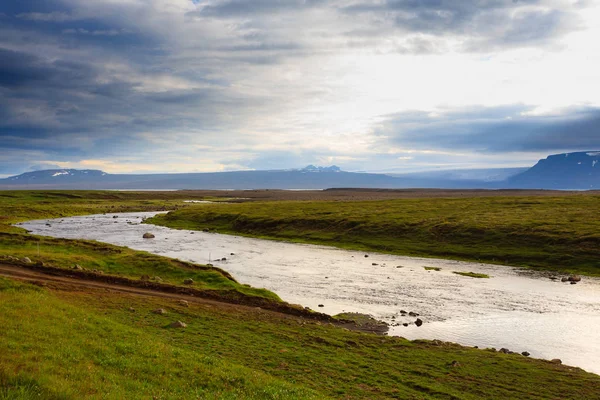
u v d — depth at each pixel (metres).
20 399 15.43
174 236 132.12
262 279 72.12
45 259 65.88
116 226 155.62
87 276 58.22
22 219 176.00
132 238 123.06
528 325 49.12
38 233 128.12
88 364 22.05
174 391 20.97
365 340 40.19
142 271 66.38
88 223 166.12
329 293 63.22
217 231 150.62
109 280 57.56
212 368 25.75
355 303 57.91
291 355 33.38
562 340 44.31
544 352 40.97
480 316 52.53
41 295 37.28
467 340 44.03
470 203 175.50
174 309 44.94
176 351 28.02
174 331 36.50
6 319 26.83
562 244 96.38
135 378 21.84
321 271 80.38
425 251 105.44
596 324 49.62
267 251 105.50
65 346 23.98
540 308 56.59
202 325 39.94
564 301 60.28
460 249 103.62
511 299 61.22
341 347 37.22
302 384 27.30
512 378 31.73
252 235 140.50
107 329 30.39
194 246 110.62
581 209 137.50
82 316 32.31
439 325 48.84
